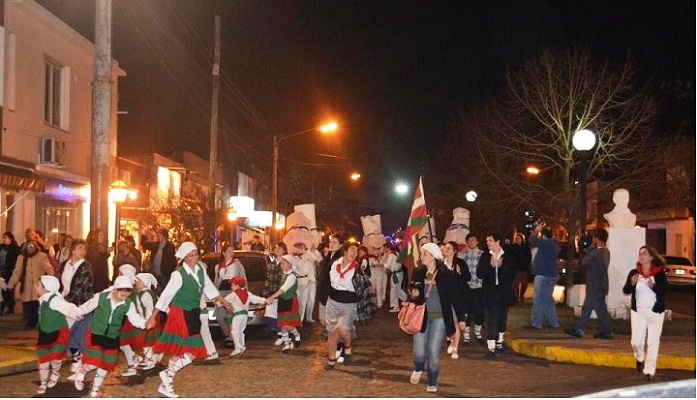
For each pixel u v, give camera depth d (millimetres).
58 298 10258
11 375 11906
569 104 25891
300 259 18375
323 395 10305
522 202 28484
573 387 10844
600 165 27406
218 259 18609
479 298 15156
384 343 15555
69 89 25109
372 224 24422
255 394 10414
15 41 21359
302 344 15539
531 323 16781
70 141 25266
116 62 29281
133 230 28859
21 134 21797
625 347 13391
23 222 21891
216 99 28156
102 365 10016
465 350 14531
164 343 10305
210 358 12898
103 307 10031
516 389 10719
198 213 27219
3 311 19203
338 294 12445
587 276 14766
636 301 11609
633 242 18125
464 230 18625
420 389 10734
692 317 19141
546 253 16422
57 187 24031
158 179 33188
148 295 11766
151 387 10961
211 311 15812
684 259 37156
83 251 12258
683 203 33906
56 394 10430
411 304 10586
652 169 27922
